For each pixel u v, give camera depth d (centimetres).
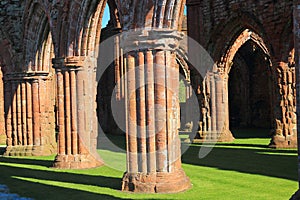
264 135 2131
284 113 1528
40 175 1059
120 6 834
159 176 811
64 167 1153
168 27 808
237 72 2811
